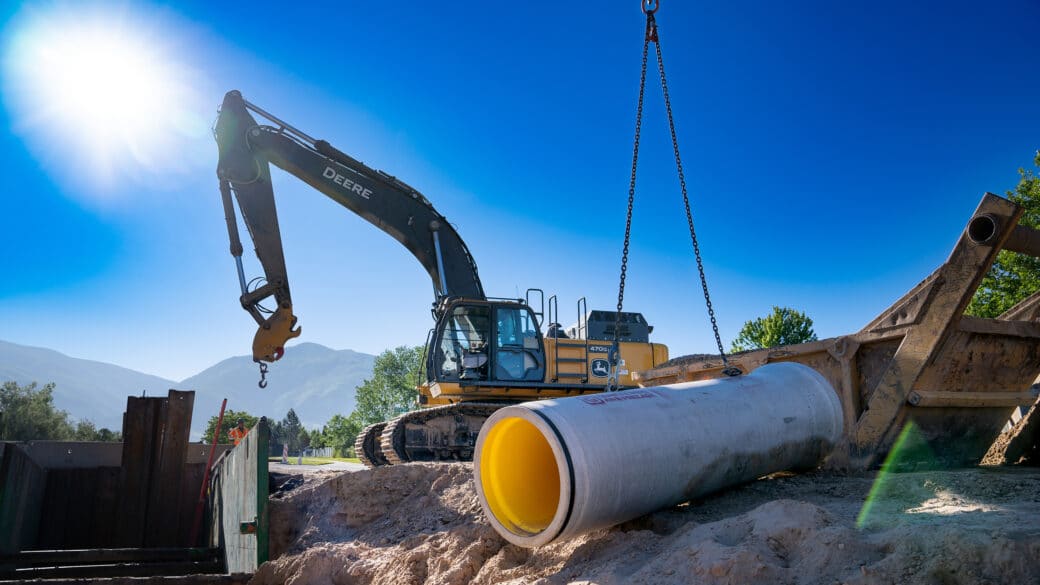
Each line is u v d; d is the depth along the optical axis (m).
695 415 4.75
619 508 4.21
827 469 6.20
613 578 3.70
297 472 14.14
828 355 6.71
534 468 4.82
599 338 13.97
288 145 13.23
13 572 7.82
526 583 4.23
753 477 5.30
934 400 6.02
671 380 8.43
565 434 4.05
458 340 12.74
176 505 12.70
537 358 12.78
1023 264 22.16
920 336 5.94
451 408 12.24
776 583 3.20
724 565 3.32
